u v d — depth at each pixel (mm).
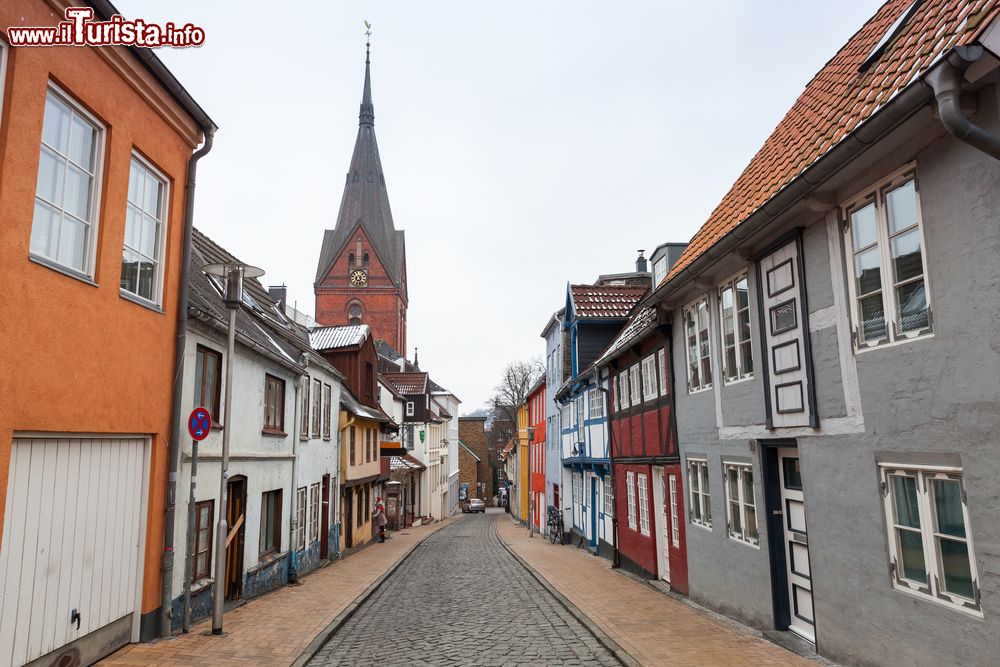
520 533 31422
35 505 5551
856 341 5895
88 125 6398
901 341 5273
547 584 12734
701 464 10133
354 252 70562
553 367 27922
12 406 5156
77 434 6094
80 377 6031
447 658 7191
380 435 26156
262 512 12016
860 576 5832
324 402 17141
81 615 6188
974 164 4441
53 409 5641
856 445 5867
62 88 5852
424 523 41094
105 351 6453
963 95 4457
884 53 6625
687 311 10562
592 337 19766
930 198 4867
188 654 6938
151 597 7418
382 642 8141
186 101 7844
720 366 9117
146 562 7332
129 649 6938
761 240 7539
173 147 7941
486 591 12398
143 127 7238
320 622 9023
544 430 31281
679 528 11117
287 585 12867
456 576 14820
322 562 17125
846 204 5996
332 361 22828
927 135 4824
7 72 5180
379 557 18938
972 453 4480
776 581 7695
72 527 6062
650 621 8805
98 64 6344
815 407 6531
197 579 8836
